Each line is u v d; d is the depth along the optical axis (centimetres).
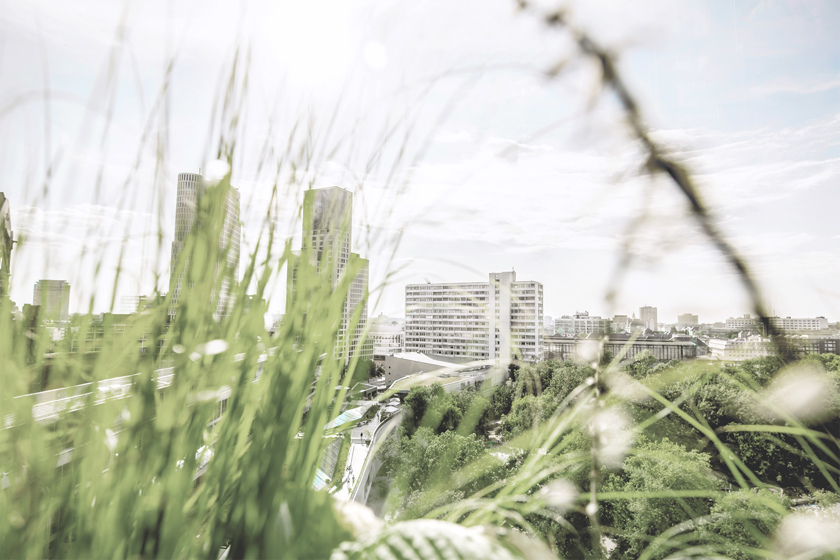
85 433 30
